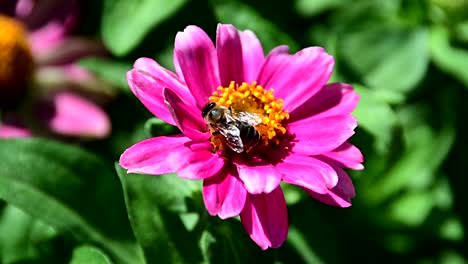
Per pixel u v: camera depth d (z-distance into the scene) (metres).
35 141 0.34
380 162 0.39
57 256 0.37
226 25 0.33
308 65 0.33
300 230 0.37
